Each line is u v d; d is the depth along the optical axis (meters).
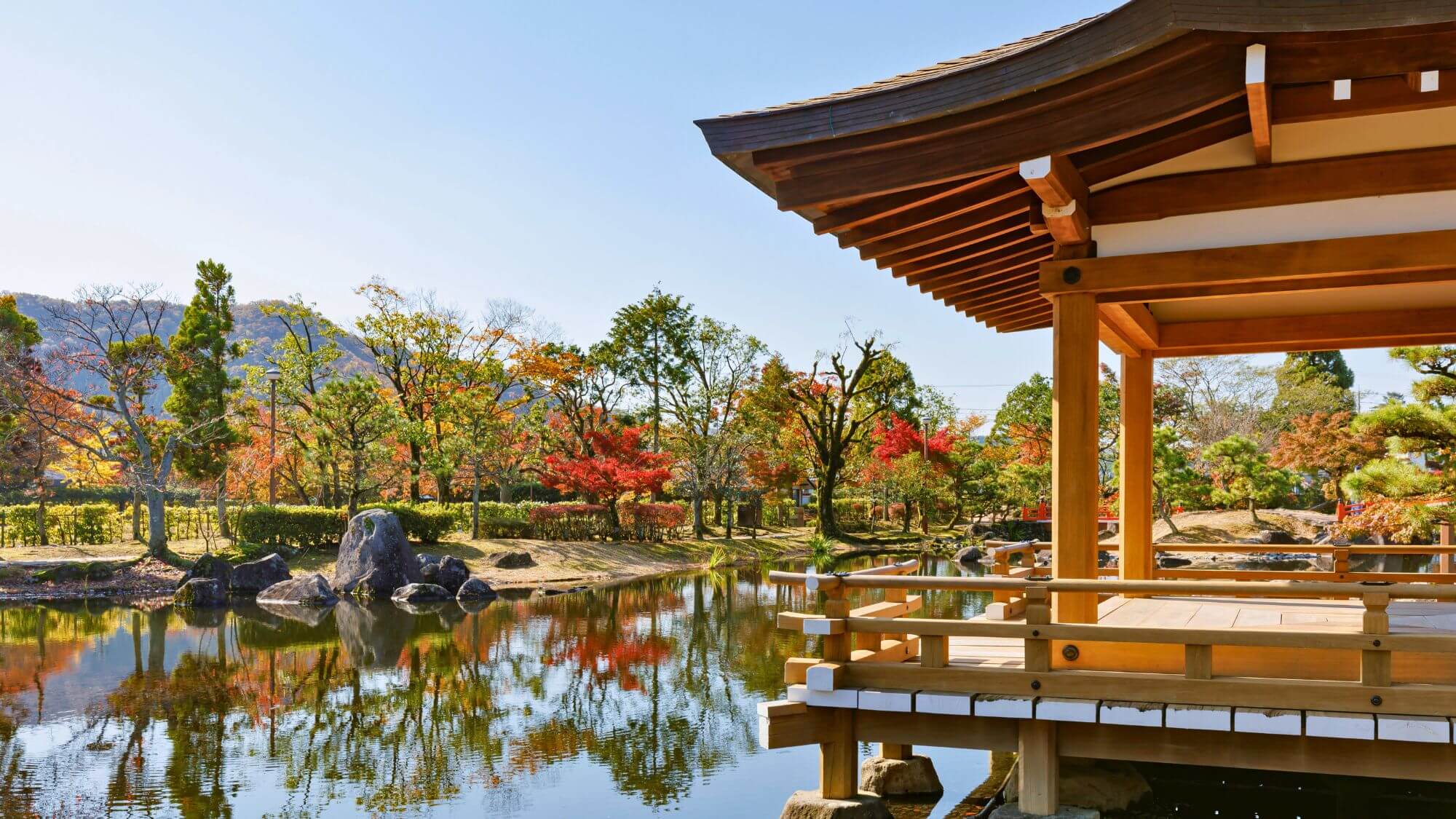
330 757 8.36
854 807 5.06
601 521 28.97
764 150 4.87
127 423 24.02
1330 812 6.14
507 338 31.16
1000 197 5.06
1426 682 4.50
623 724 9.48
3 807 7.10
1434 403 12.56
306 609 18.36
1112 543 8.45
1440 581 7.72
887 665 5.15
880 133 4.72
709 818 6.85
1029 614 4.89
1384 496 12.45
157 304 26.62
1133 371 7.96
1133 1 4.06
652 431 37.94
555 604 18.66
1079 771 5.58
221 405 25.39
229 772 7.94
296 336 28.27
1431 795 6.27
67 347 24.50
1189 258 5.04
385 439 26.06
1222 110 4.67
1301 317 7.40
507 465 28.81
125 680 11.62
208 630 15.52
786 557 30.03
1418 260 4.70
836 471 34.75
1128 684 4.73
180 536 25.78
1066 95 4.37
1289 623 5.94
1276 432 33.81
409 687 11.16
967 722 5.05
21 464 24.91
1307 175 4.88
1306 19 3.87
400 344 29.91
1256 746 4.58
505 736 9.05
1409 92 4.26
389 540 20.81
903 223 5.30
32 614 17.48
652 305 37.44
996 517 38.25
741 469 32.34
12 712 10.04
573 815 6.87
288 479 28.30
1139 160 5.05
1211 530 27.72
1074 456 5.17
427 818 6.89
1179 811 6.09
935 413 44.56
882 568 5.92
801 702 5.16
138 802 7.24
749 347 34.44
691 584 22.45
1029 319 8.34
